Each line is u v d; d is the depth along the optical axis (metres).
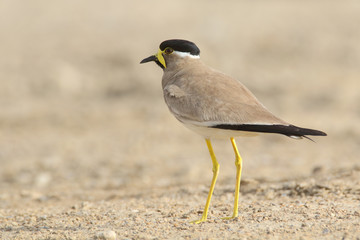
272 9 39.69
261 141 18.48
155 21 36.31
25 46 32.41
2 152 18.06
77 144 18.73
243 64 28.20
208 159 16.17
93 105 24.25
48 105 24.58
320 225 7.69
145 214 9.27
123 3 42.53
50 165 16.38
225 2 43.28
